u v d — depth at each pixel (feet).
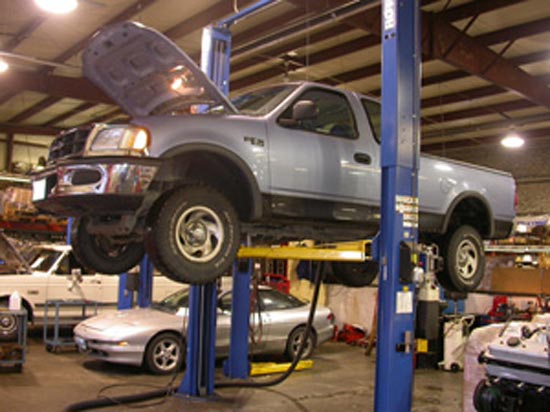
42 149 73.00
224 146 16.34
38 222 53.83
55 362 32.71
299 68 44.01
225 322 32.89
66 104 56.39
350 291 45.93
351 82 45.65
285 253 18.93
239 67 44.16
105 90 18.13
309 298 49.34
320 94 19.21
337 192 18.51
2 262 39.04
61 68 46.09
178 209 15.28
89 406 24.02
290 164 17.54
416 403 27.37
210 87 16.57
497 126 53.26
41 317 37.68
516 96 47.26
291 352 35.12
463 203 23.53
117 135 14.90
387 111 17.90
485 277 41.70
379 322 17.47
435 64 42.14
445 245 22.65
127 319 31.45
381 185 17.97
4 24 37.96
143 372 30.86
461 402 27.66
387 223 17.61
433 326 19.67
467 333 36.27
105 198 14.80
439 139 61.77
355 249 17.92
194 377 26.53
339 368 34.63
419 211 20.95
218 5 34.81
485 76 38.27
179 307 33.27
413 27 18.38
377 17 33.40
